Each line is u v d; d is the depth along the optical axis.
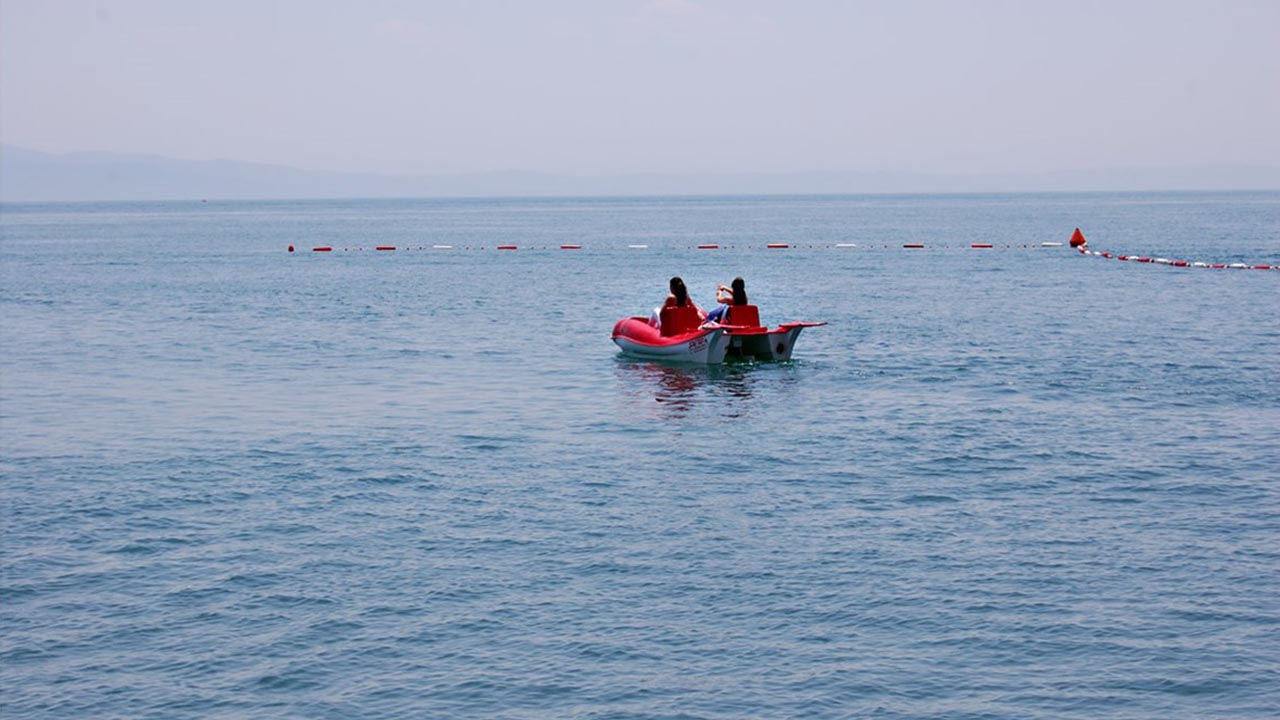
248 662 11.20
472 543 14.48
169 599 12.73
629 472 17.98
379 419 22.25
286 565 13.75
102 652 11.45
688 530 14.93
